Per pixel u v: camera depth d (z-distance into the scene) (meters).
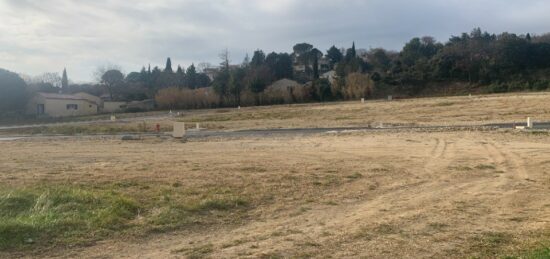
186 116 56.69
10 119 65.00
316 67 104.06
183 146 25.70
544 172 14.66
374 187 12.48
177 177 14.01
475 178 13.88
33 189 11.45
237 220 9.09
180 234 8.09
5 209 9.38
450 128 29.52
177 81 100.31
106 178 14.02
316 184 12.75
